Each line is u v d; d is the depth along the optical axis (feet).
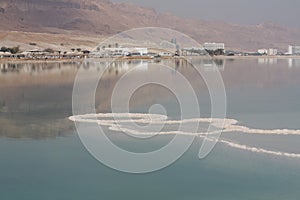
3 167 54.75
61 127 78.07
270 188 46.42
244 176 50.26
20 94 133.39
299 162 55.36
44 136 71.26
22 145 65.57
